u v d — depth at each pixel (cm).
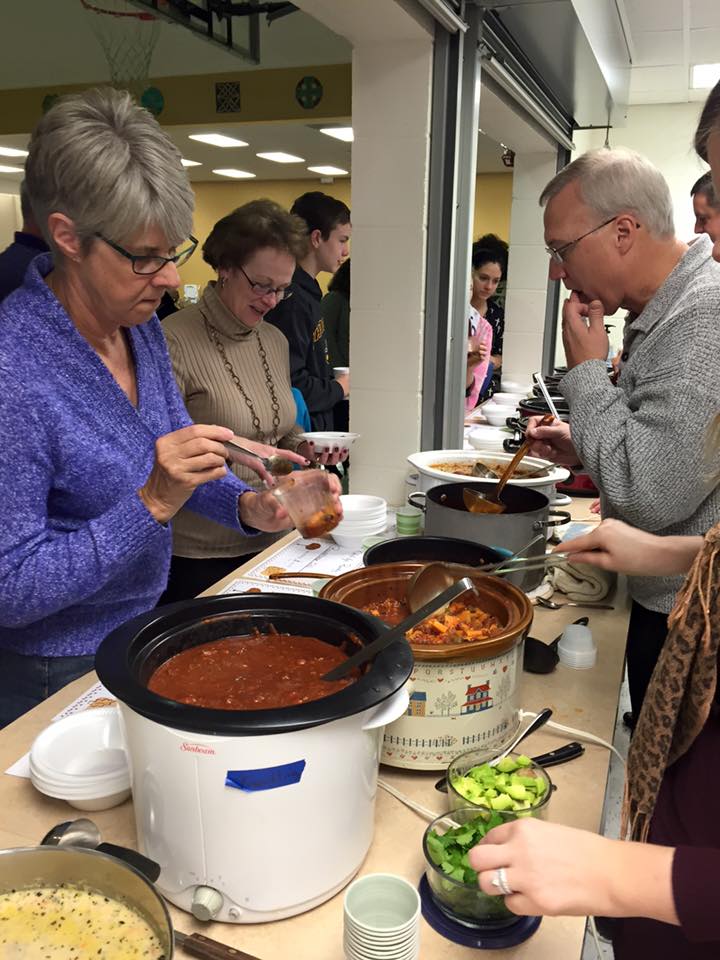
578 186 143
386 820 98
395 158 219
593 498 247
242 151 820
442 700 101
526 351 436
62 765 100
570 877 65
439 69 211
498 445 279
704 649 83
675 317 127
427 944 79
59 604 108
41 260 124
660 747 89
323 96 552
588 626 154
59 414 112
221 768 72
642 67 446
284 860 77
